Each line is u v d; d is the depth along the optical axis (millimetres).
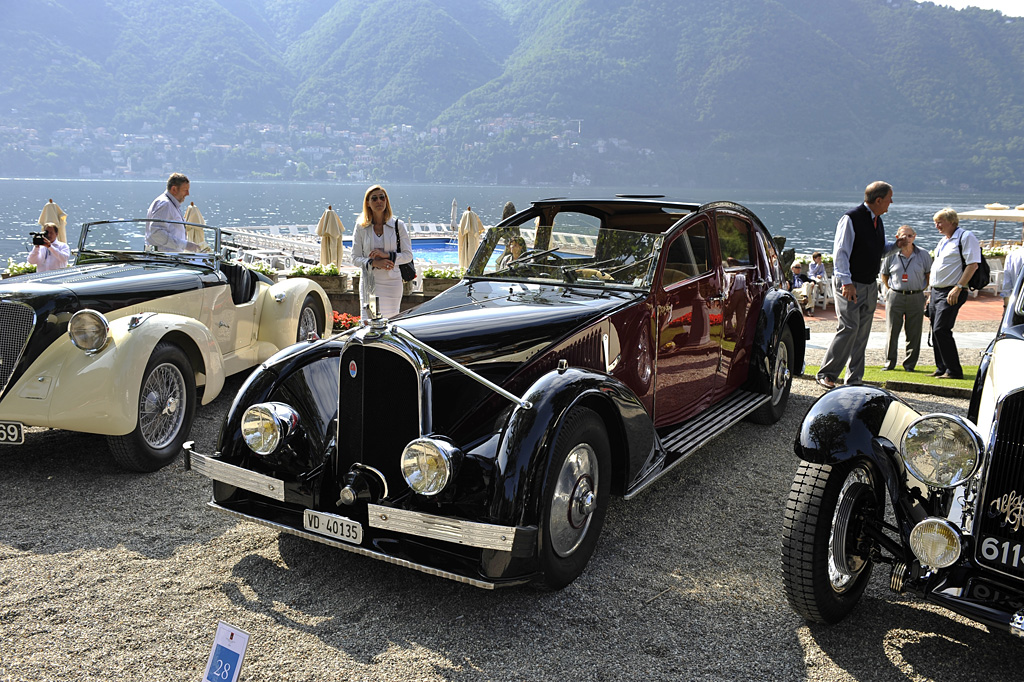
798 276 16625
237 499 3539
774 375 5543
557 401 3078
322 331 7594
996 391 2826
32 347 4359
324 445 3391
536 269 4703
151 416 4668
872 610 3164
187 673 2639
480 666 2701
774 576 3434
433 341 3434
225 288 6176
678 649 2832
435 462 2848
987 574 2617
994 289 18891
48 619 2965
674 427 4648
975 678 2668
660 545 3732
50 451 5016
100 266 5758
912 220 179375
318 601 3141
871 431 2893
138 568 3402
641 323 4188
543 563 2996
